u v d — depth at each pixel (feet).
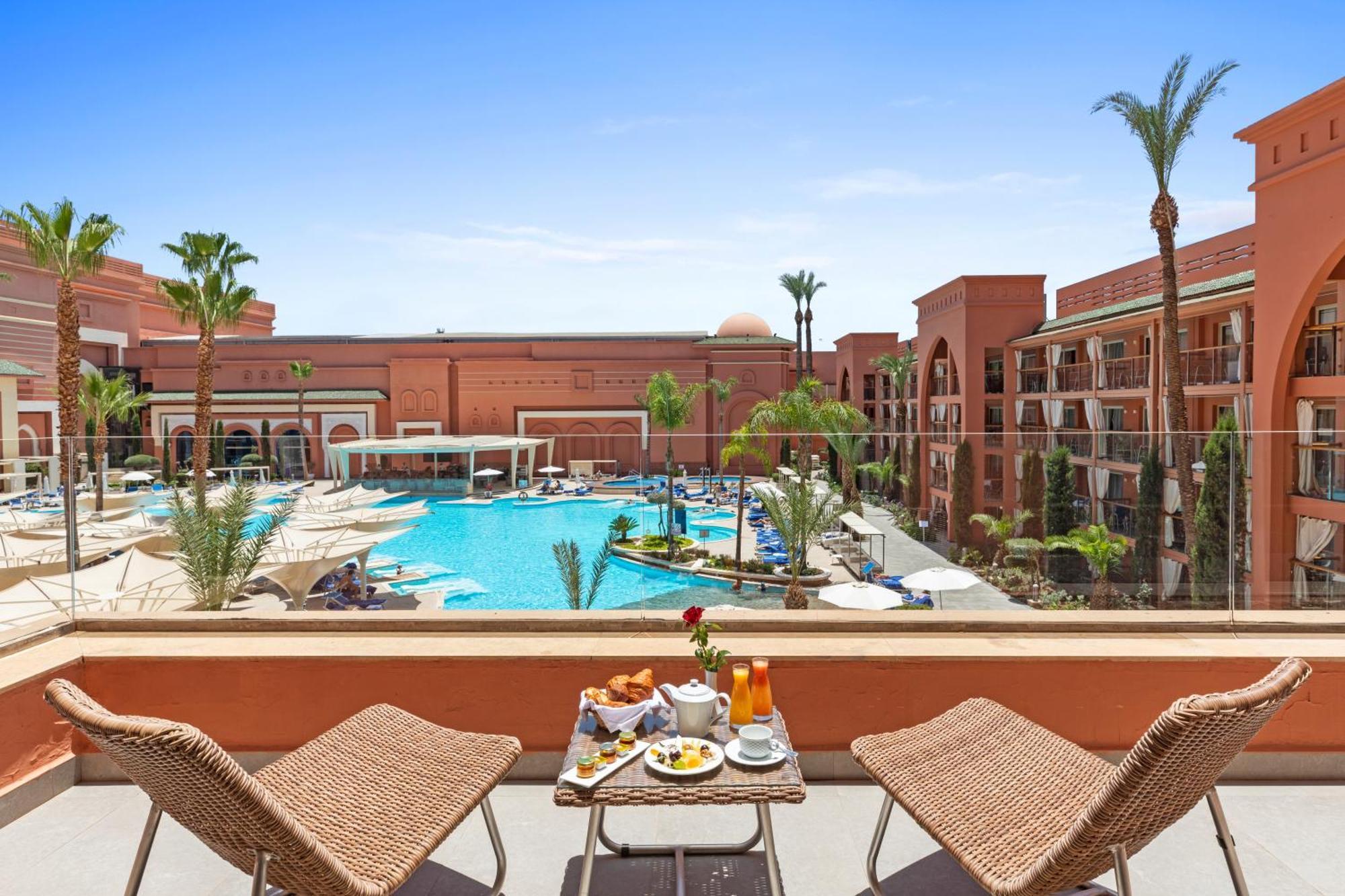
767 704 10.37
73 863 10.34
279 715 12.68
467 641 13.43
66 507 17.40
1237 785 12.28
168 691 12.74
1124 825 7.07
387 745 9.64
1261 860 10.21
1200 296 65.21
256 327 182.50
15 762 11.68
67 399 71.56
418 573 30.07
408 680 12.60
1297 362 53.98
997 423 104.78
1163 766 6.80
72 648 13.19
